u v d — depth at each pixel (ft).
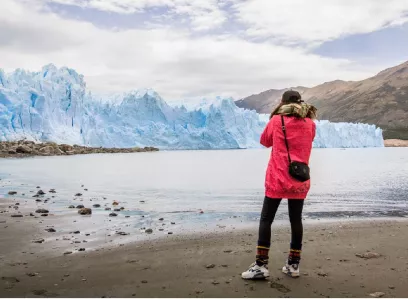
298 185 9.98
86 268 11.06
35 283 9.75
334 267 11.03
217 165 80.74
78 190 34.99
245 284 9.61
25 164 77.97
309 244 14.03
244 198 30.14
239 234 16.21
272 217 10.25
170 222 19.35
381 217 21.06
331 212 22.99
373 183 41.81
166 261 11.79
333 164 82.74
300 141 10.11
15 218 19.39
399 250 12.92
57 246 13.79
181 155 136.56
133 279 10.06
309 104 10.26
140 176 52.60
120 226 17.99
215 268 11.02
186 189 36.45
